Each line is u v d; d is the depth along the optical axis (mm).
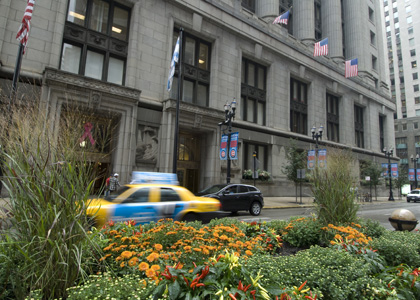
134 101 17469
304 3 34344
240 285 2326
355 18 43594
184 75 21797
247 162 25641
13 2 15016
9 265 2535
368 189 39875
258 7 30359
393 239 4914
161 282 2354
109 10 18859
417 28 74375
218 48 23531
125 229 4539
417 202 31500
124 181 16672
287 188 27203
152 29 19891
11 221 2756
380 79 47312
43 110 3223
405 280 3180
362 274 3160
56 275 2582
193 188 22234
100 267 3047
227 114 18484
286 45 29000
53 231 2656
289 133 28188
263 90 27719
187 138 22500
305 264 3180
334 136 35406
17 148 2764
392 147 46719
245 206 13477
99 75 18094
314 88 32281
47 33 15805
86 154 3287
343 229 5137
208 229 4789
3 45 14500
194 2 21875
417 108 72125
